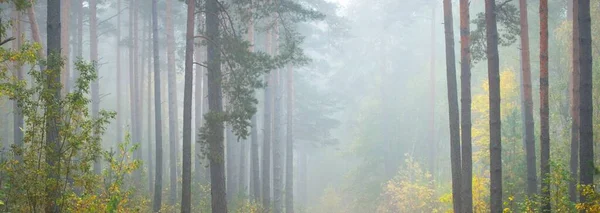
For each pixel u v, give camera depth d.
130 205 15.94
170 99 23.98
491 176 13.02
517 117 21.06
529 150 15.56
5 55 9.34
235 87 14.74
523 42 16.25
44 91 9.53
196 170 25.72
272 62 15.26
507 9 14.85
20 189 9.45
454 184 14.34
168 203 22.02
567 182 15.99
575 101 15.43
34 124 9.59
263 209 22.73
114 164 10.96
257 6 17.08
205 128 14.42
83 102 9.78
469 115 14.13
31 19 17.31
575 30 15.55
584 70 11.82
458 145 14.40
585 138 11.76
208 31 14.94
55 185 9.53
